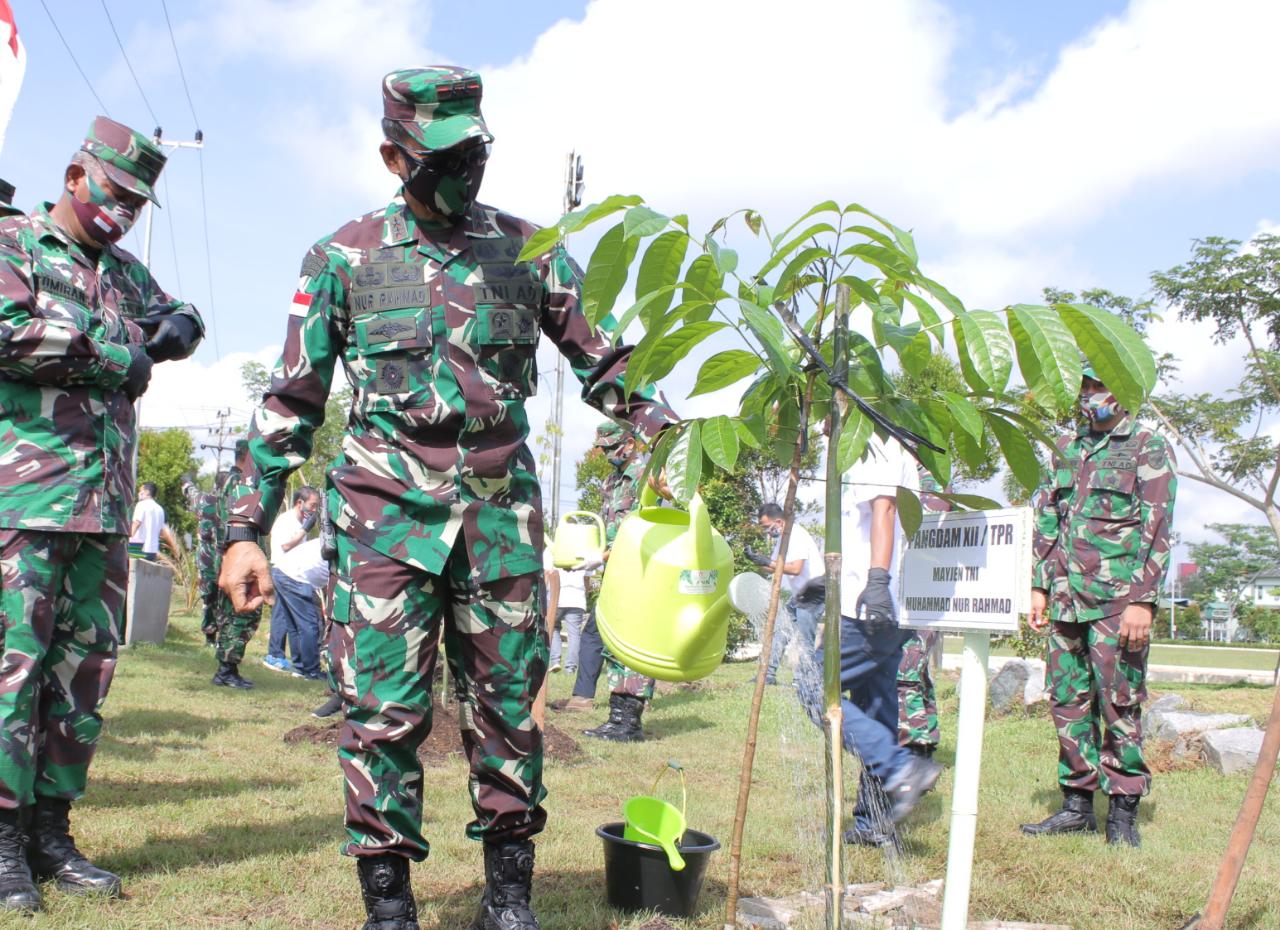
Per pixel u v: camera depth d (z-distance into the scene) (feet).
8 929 9.00
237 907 10.07
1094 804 17.71
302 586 33.55
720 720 27.37
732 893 6.82
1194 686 43.01
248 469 8.86
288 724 22.56
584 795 16.51
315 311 8.85
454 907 10.12
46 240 10.75
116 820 12.94
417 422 8.59
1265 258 54.60
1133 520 15.48
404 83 8.37
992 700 31.86
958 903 7.01
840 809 6.53
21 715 9.82
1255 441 58.03
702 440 6.28
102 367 10.51
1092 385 15.83
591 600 42.27
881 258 6.27
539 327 9.30
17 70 16.75
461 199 8.69
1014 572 6.69
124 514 11.09
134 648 36.50
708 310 6.31
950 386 7.43
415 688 8.56
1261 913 11.30
